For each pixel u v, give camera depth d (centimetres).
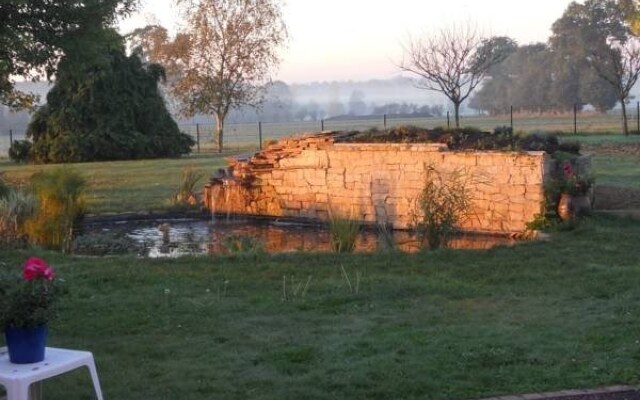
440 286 845
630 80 3588
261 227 1541
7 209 1219
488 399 512
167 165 2655
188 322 719
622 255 980
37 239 1206
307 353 615
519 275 889
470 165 1361
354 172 1530
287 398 518
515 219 1318
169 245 1302
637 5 3197
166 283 888
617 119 6009
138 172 2409
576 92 7462
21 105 1566
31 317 440
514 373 559
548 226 1209
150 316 740
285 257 1031
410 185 1453
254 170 1667
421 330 676
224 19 3731
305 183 1599
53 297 455
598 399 509
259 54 3781
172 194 1859
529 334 656
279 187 1638
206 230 1498
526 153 1302
